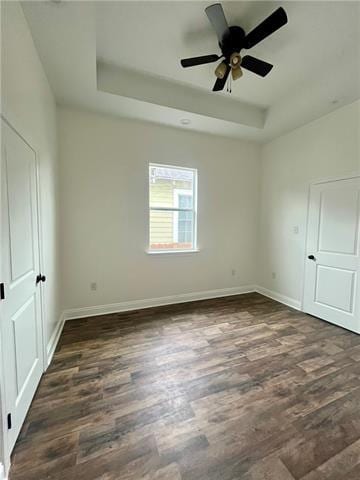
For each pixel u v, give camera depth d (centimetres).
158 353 225
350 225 277
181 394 171
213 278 394
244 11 177
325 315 306
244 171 404
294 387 180
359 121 266
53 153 253
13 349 132
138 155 325
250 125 333
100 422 146
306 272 332
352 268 275
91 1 148
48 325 216
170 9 175
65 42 181
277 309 344
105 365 206
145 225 337
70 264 299
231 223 401
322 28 190
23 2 147
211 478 114
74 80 230
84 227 303
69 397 167
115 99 264
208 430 141
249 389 178
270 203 398
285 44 207
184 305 356
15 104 141
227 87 275
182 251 363
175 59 233
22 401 144
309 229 328
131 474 116
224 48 194
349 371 201
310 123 323
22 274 149
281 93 292
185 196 369
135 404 162
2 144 121
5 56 126
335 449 130
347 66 227
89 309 312
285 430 142
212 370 200
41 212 196
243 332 270
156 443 133
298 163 343
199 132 359
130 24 188
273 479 114
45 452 127
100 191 308
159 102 275
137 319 302
